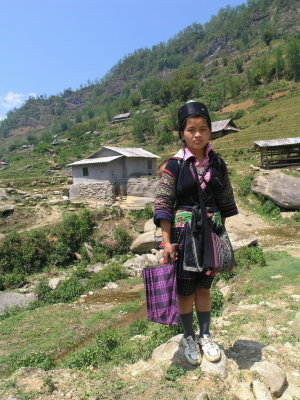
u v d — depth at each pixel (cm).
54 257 1886
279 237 1998
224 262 282
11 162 9006
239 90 9744
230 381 305
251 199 2636
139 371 336
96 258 1922
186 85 11744
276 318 525
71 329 1048
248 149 4219
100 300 1384
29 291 1561
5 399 285
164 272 289
